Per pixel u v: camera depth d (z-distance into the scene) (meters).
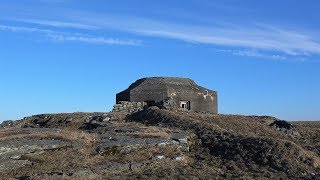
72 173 25.20
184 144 33.78
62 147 30.62
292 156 30.97
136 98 57.03
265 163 30.27
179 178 25.89
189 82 61.09
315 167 30.03
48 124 50.09
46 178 24.09
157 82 58.09
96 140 33.69
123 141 32.41
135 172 27.16
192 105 57.97
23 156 28.17
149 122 45.69
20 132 36.22
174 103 54.03
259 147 32.12
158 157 29.83
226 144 33.84
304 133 44.78
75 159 28.44
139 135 35.34
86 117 50.06
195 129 39.41
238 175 27.48
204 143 35.31
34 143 30.52
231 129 42.28
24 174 25.48
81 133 36.47
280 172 28.72
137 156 29.69
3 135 34.41
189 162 30.62
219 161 31.11
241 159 31.19
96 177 25.39
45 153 29.28
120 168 27.41
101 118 48.12
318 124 52.97
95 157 29.12
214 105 60.38
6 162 27.08
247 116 52.72
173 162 29.78
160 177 25.97
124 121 47.16
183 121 42.44
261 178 27.08
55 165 27.22
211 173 27.77
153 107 50.34
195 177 26.30
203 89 60.19
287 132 44.44
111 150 30.28
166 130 39.03
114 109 53.53
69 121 48.88
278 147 31.78
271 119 51.06
